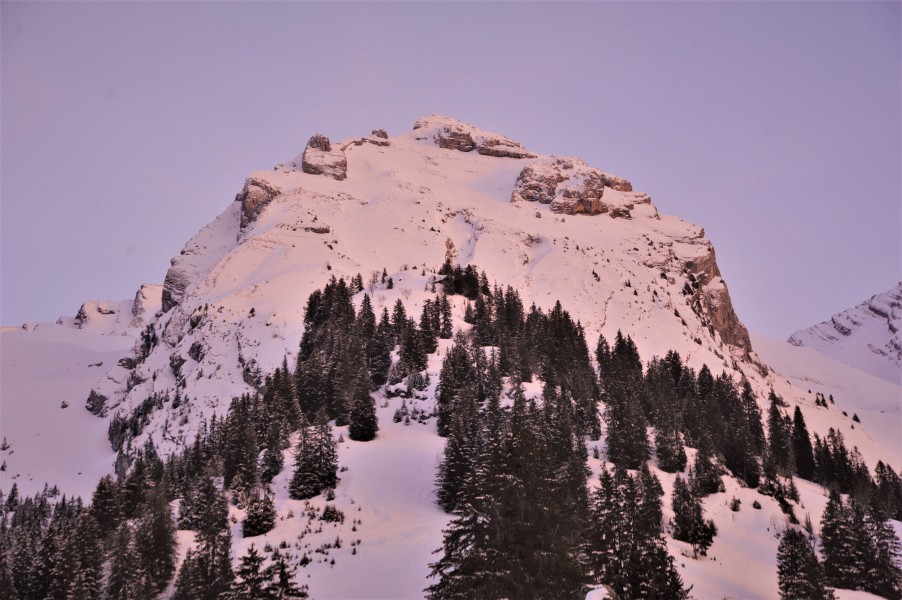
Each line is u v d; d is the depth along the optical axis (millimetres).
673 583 64750
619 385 143750
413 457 114188
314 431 108562
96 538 90688
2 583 89250
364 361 147875
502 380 139875
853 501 100250
